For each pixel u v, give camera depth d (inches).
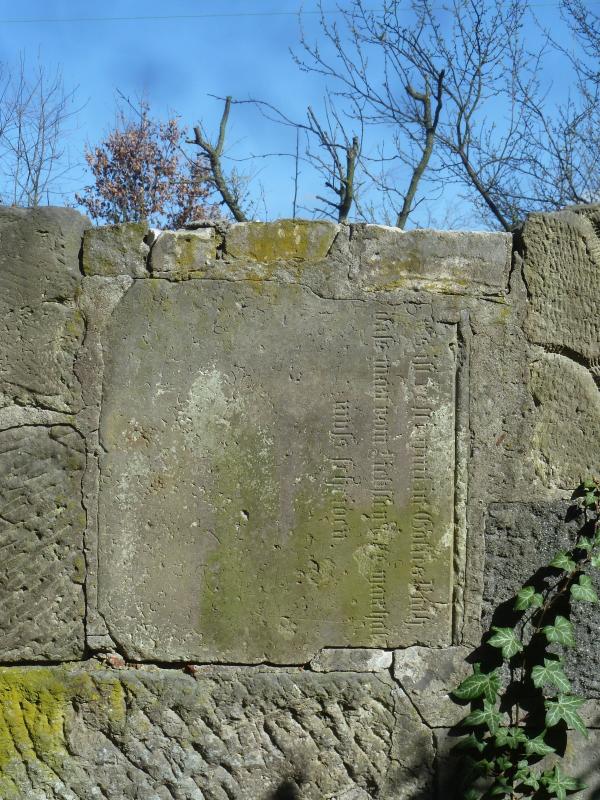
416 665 134.5
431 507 133.6
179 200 470.0
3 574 131.0
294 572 132.7
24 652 131.9
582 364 134.8
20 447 130.3
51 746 132.6
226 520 132.2
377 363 132.4
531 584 135.2
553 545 134.9
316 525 132.5
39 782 132.8
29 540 131.1
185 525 132.1
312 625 133.3
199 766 133.9
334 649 133.9
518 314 134.2
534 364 134.6
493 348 133.8
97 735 133.3
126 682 132.6
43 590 131.8
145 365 131.4
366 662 134.2
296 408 132.0
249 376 131.8
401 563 133.6
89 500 131.5
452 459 133.7
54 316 130.5
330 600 133.2
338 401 132.3
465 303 133.4
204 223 133.0
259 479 132.1
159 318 131.4
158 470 131.7
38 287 130.2
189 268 131.4
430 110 397.4
